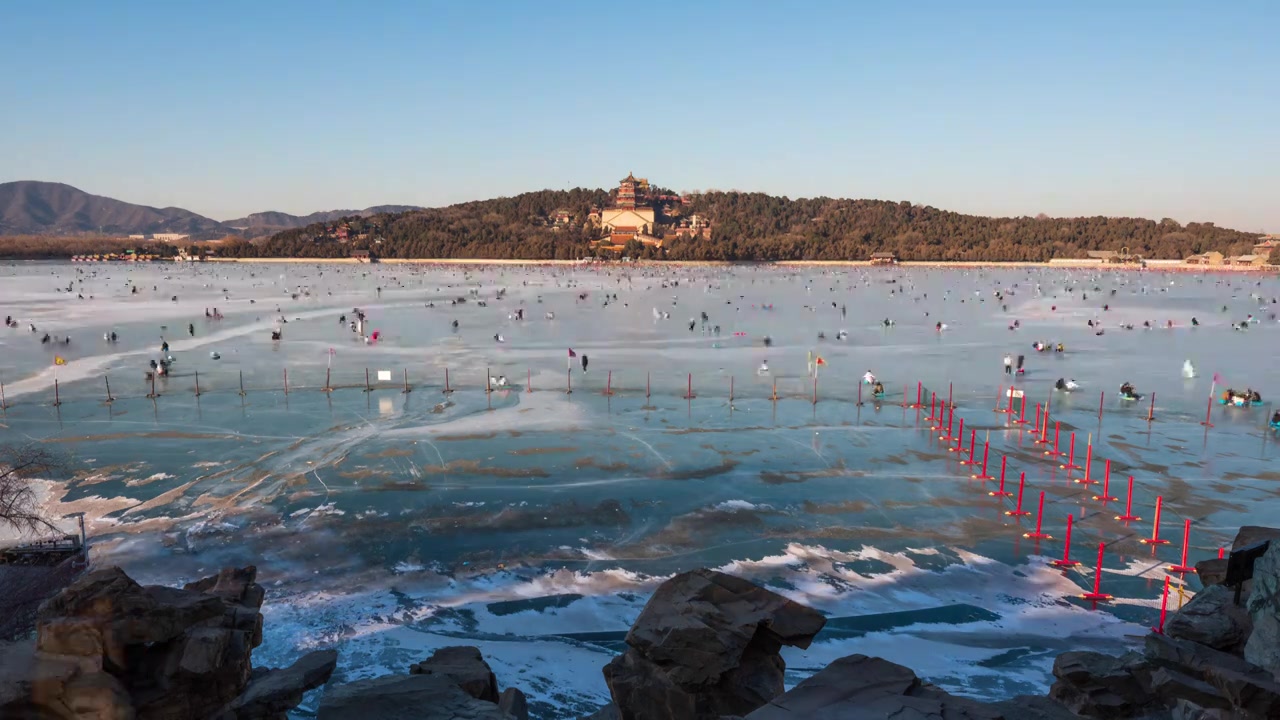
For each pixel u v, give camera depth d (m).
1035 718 12.93
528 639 26.94
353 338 104.44
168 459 48.19
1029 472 47.84
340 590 30.67
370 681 12.88
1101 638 27.70
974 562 34.50
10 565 29.27
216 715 13.04
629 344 100.25
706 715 12.44
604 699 23.05
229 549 34.62
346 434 54.69
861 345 100.62
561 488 43.34
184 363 83.56
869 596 30.89
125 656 12.88
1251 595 14.47
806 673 24.61
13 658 12.66
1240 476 47.19
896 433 56.59
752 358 89.06
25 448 44.69
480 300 167.75
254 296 178.50
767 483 44.88
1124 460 50.38
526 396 68.00
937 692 10.55
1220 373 80.81
